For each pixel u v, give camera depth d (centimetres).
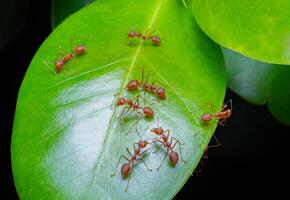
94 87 15
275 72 18
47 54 15
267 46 14
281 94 18
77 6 19
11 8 20
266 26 14
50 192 13
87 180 13
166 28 15
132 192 13
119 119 14
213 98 15
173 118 14
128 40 15
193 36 15
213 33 14
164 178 13
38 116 14
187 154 14
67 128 14
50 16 20
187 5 16
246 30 14
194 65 15
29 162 14
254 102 18
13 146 14
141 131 14
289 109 18
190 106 14
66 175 14
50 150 14
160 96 14
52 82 15
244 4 15
